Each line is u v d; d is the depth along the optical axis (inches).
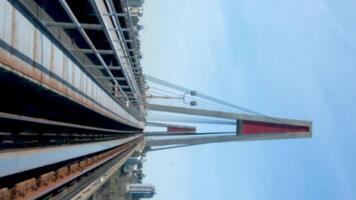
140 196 6397.6
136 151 3846.0
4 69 727.1
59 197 1262.3
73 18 936.3
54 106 1385.3
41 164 1023.6
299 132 4352.9
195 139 4566.9
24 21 803.4
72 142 1568.7
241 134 4458.7
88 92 1370.6
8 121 1051.9
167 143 4591.5
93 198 3287.4
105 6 1293.1
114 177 5128.0
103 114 1700.3
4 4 708.7
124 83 2399.1
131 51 2018.9
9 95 1035.9
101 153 2039.9
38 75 892.0
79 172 1482.5
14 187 933.8
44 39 923.4
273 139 4370.1
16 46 766.5
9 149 943.7
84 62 1628.9
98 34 1648.6
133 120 2842.0
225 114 4448.8
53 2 1248.2
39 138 1250.6
